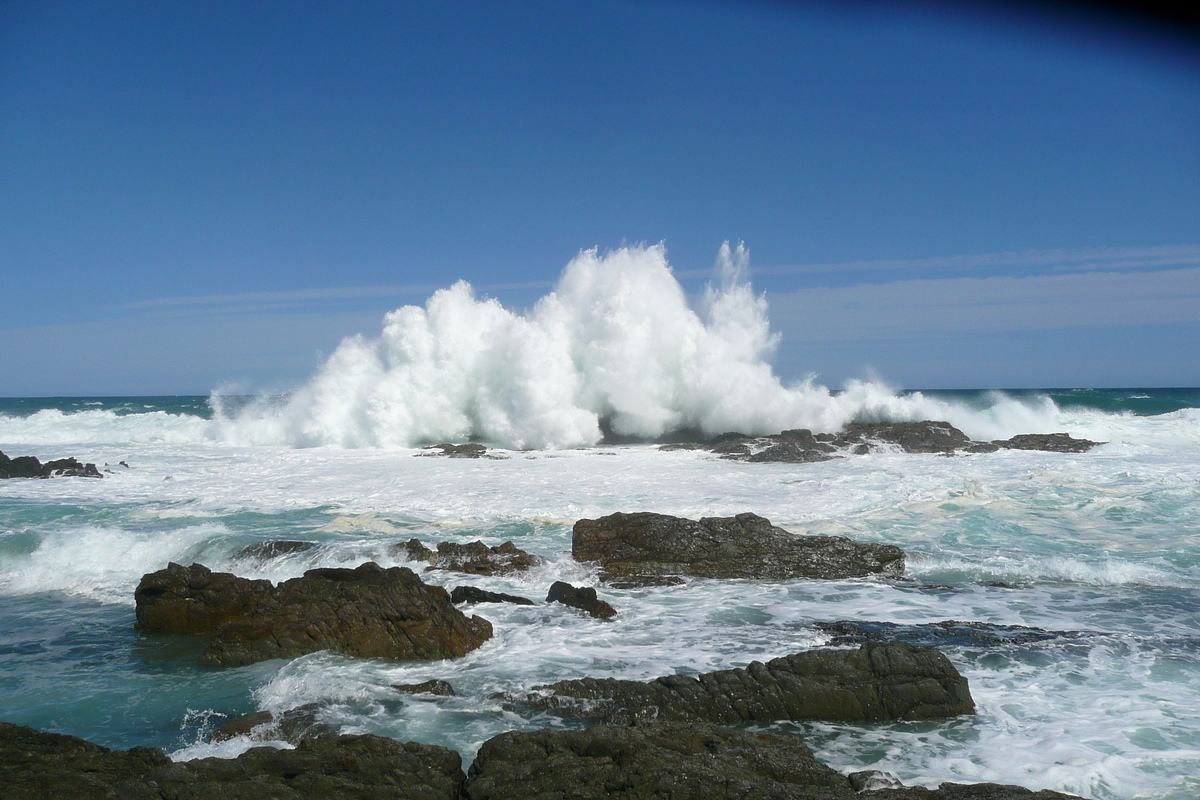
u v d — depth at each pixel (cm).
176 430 3136
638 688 672
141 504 1659
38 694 737
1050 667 755
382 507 1598
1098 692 693
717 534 1173
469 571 1131
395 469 2131
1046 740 599
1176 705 662
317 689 711
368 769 509
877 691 657
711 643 834
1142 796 513
